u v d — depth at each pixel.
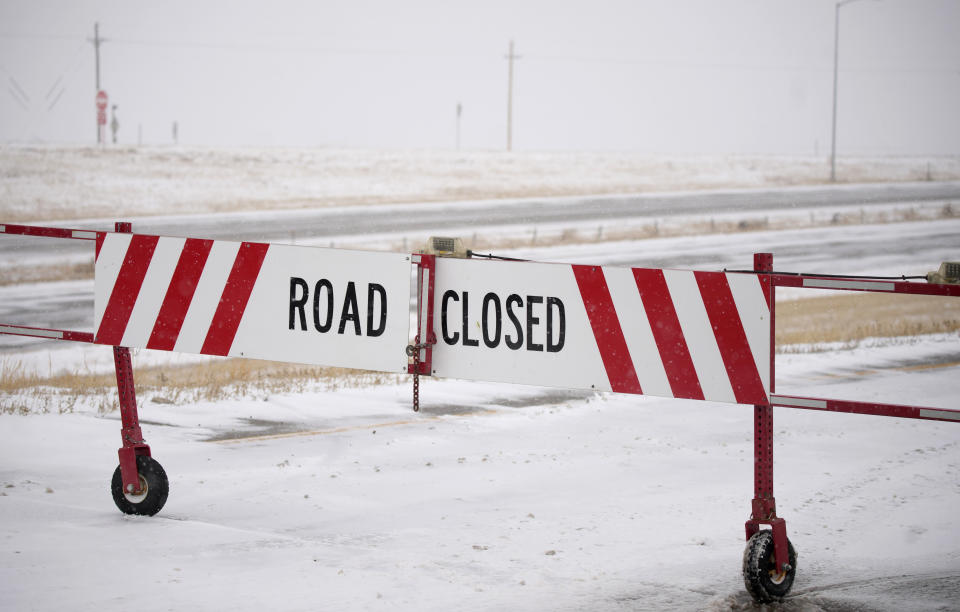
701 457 10.51
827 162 71.00
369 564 6.45
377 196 50.16
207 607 5.46
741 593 6.01
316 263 6.98
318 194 50.59
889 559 6.84
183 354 20.11
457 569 6.39
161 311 7.45
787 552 5.96
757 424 6.03
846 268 32.00
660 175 61.62
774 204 48.28
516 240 36.84
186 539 6.95
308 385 15.70
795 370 17.08
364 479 9.43
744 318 5.94
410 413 13.20
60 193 47.22
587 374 6.31
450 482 9.32
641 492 8.90
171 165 59.22
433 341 6.64
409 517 7.95
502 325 6.50
